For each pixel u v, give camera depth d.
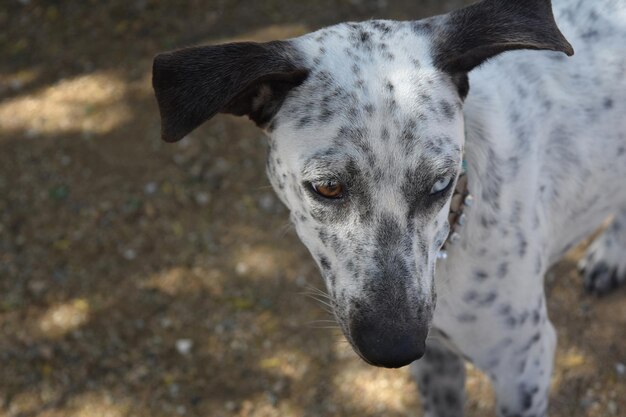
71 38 1.53
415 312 0.78
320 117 0.78
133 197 1.27
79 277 1.20
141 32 1.51
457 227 0.86
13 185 1.30
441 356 0.99
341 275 0.80
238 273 1.19
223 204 1.25
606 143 0.93
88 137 1.35
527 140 0.89
